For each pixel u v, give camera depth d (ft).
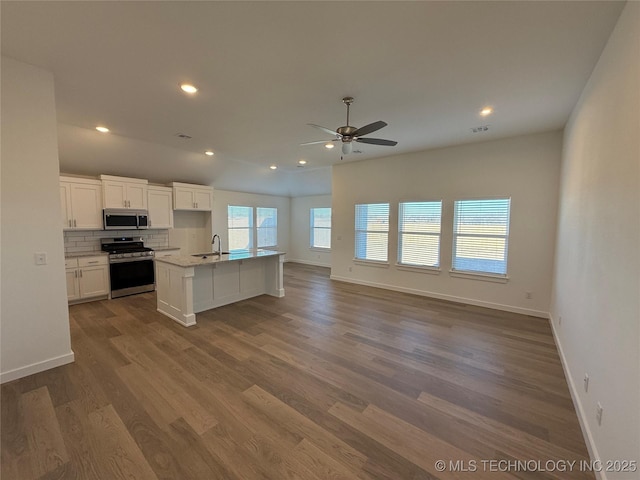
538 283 14.05
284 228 32.24
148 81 8.78
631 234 4.75
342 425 6.66
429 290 17.62
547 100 9.84
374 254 20.26
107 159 16.49
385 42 6.85
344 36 6.63
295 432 6.43
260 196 29.35
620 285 5.10
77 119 12.01
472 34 6.51
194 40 6.82
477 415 7.07
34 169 8.24
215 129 13.21
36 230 8.38
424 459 5.75
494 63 7.69
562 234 11.54
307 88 9.18
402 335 11.78
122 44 6.98
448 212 16.58
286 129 13.14
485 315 14.26
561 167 12.90
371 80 8.66
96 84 8.96
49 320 8.78
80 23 6.20
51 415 6.84
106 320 13.30
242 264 16.78
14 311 8.16
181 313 12.94
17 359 8.27
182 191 21.34
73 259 15.48
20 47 7.12
